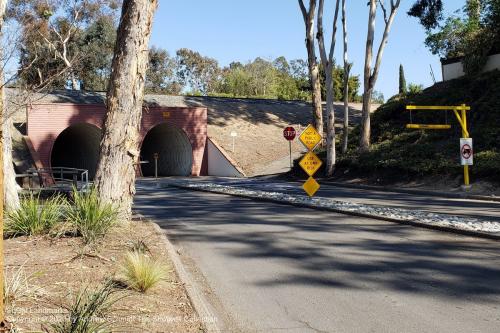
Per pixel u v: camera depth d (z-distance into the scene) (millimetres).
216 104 55031
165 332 5121
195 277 8188
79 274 6938
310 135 18844
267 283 7766
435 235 11453
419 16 32594
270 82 89062
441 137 30828
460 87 34875
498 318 5957
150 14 11305
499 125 28453
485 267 8414
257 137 48625
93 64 45875
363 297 6922
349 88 73250
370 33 31641
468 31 42469
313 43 33625
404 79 66312
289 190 26016
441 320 5926
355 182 29859
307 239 11383
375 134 37125
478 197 20891
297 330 5699
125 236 10023
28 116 39281
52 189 16938
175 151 49594
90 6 15805
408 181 26625
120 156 11094
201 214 16469
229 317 6188
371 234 11812
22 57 8445
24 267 7203
